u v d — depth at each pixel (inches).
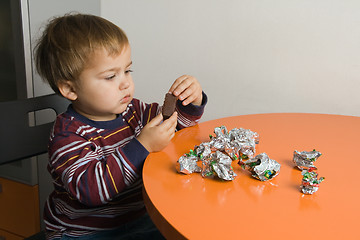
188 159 28.1
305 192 25.2
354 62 56.2
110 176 31.7
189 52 64.8
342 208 23.5
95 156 34.9
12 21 54.6
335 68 57.3
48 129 38.9
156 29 66.0
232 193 25.2
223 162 27.1
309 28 57.2
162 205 23.4
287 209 23.3
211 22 62.2
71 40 35.6
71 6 61.8
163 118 35.1
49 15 57.6
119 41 35.9
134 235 37.9
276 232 20.9
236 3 60.1
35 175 59.3
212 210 23.0
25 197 60.7
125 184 32.0
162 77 67.7
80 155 33.6
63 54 35.8
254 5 59.2
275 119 41.8
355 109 57.9
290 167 29.5
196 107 42.1
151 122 33.7
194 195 24.8
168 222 21.6
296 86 59.9
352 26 55.0
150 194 24.7
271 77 60.9
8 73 57.1
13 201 62.0
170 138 32.6
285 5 57.6
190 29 63.8
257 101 62.7
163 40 66.0
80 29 36.3
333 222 22.0
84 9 64.6
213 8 61.6
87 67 35.3
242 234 20.7
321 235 20.7
